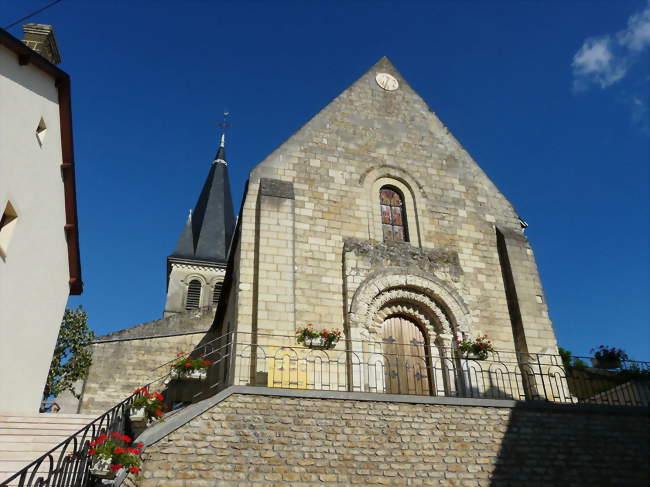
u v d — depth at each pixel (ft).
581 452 33.53
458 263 46.55
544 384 39.73
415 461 30.91
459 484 30.78
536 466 32.45
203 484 27.27
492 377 42.24
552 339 44.39
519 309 45.09
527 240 48.80
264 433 29.68
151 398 32.73
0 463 24.44
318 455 29.76
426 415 32.68
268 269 40.75
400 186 49.62
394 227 48.03
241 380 36.37
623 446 34.35
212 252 128.88
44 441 27.27
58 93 40.68
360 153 49.44
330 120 50.26
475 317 44.83
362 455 30.37
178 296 119.24
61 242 42.88
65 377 64.54
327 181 47.09
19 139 34.65
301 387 37.40
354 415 31.60
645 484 33.30
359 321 41.16
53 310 41.93
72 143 42.27
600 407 35.45
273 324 38.93
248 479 28.02
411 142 51.72
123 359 68.23
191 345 70.13
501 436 33.04
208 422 29.17
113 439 26.30
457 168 51.83
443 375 41.68
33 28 48.03
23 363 36.29
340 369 39.50
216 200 139.64
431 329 43.55
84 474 23.09
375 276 43.24
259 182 45.14
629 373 39.83
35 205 37.40
